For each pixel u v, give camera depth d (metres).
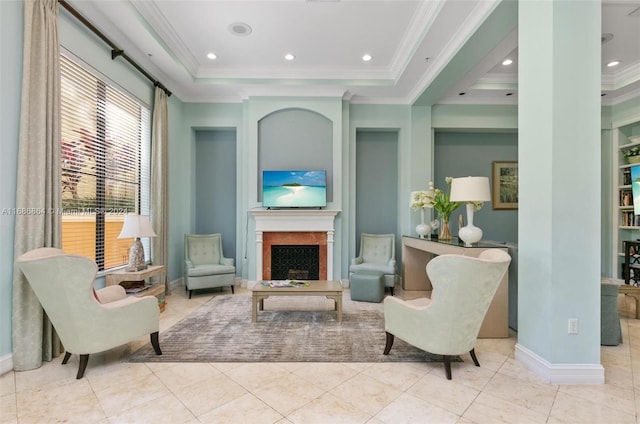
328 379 2.23
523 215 2.50
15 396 1.98
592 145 2.22
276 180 5.02
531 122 2.42
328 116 5.12
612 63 4.33
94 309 2.21
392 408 1.88
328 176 5.21
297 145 5.20
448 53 3.73
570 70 2.21
